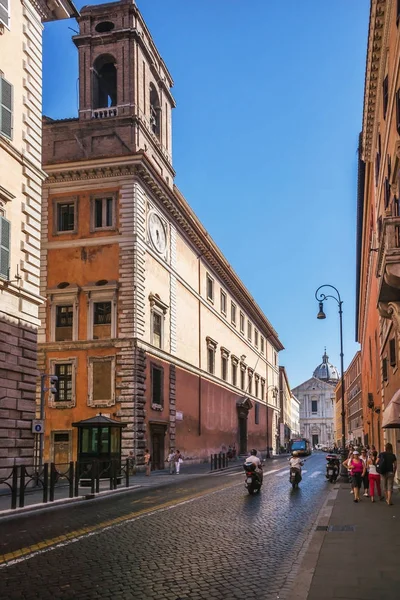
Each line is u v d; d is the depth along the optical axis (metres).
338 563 9.88
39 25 26.58
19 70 24.81
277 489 26.75
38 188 25.75
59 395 37.97
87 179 39.84
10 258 23.56
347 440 107.75
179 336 47.53
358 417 84.38
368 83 24.77
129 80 41.53
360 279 52.97
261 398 86.81
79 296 38.69
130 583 8.98
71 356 38.06
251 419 77.31
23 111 25.02
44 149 41.31
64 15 27.58
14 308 23.67
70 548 11.63
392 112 19.75
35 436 27.64
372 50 22.45
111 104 45.31
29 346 24.48
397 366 23.41
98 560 10.60
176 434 45.38
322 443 181.62
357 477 20.11
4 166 23.44
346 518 15.75
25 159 24.67
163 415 42.47
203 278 56.41
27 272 24.64
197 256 54.28
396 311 18.89
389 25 19.92
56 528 14.16
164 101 48.12
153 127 46.59
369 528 13.91
